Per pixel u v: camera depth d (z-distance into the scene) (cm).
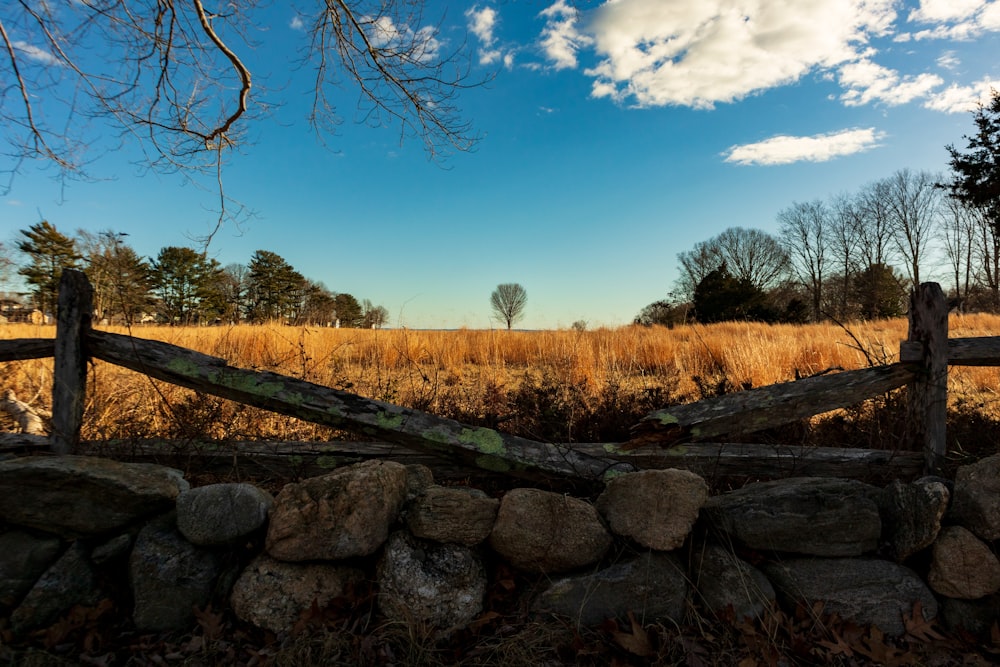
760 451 286
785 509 217
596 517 221
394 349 737
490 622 207
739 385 455
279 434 356
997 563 209
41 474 210
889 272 3903
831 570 216
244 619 202
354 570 216
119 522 216
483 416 384
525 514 215
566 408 393
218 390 258
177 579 208
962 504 219
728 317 4188
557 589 211
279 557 206
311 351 647
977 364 275
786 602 217
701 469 280
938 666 194
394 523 222
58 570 207
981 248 4109
